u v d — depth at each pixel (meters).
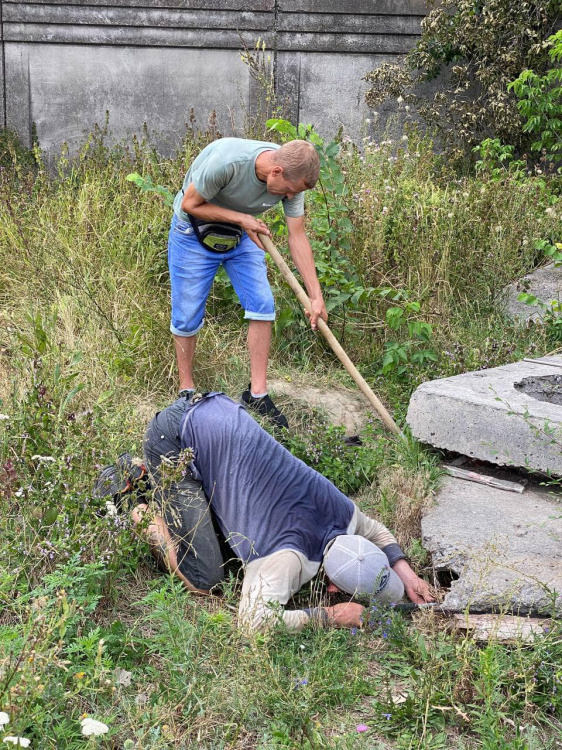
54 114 10.19
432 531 3.63
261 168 4.07
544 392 4.57
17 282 5.75
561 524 3.67
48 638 2.42
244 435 3.39
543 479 4.12
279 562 3.19
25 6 9.88
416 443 4.39
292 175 3.97
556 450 3.88
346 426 4.87
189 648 2.81
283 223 5.52
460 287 6.26
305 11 10.04
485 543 3.50
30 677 2.27
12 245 6.05
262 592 3.09
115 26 9.98
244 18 10.02
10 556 3.09
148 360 4.96
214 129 7.75
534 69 9.62
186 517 3.33
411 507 3.90
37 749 2.31
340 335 5.62
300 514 3.33
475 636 2.97
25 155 9.80
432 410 4.27
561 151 9.31
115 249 5.83
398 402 5.02
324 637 3.01
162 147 10.30
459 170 9.66
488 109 9.73
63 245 5.84
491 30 9.45
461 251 6.33
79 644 2.61
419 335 5.26
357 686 2.78
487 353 5.34
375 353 5.57
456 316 5.92
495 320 5.96
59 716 2.42
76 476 3.32
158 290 5.70
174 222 4.46
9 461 3.30
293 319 5.52
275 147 4.17
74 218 6.09
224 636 2.86
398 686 2.85
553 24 9.59
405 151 8.10
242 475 3.36
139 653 2.86
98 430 3.72
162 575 3.41
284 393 5.06
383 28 10.12
